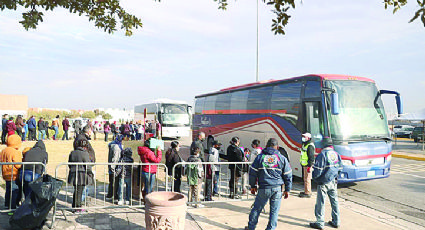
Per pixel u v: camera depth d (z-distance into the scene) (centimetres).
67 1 521
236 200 743
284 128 1087
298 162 1014
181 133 2766
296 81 1047
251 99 1314
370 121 925
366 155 884
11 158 605
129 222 593
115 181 739
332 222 603
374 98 958
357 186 999
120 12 595
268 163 532
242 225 600
